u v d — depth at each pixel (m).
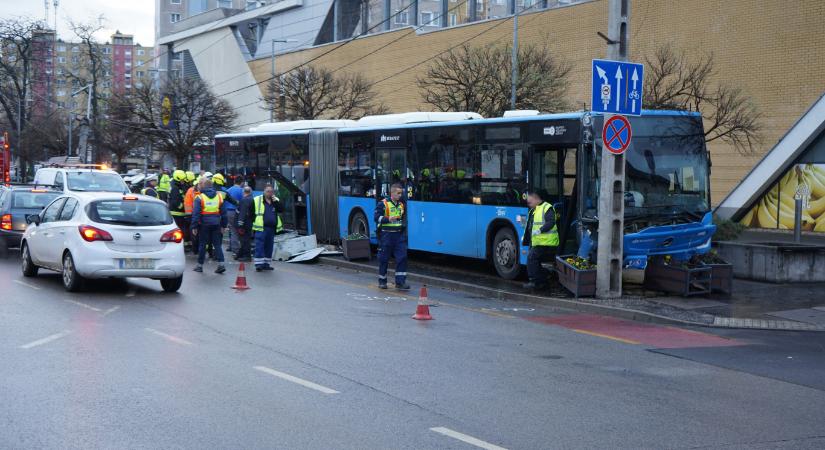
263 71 61.16
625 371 9.27
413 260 21.56
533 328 12.09
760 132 29.44
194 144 52.69
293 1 59.34
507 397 7.86
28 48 71.00
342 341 10.48
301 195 24.92
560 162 16.27
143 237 14.13
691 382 8.80
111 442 6.16
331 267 20.23
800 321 12.88
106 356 9.15
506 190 17.25
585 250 15.27
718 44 30.95
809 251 16.89
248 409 7.15
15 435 6.28
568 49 36.94
